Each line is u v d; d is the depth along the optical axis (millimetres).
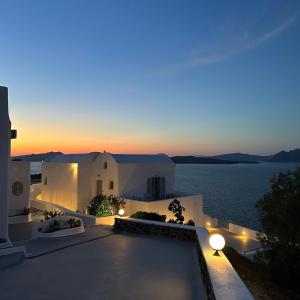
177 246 10820
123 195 25203
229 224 28984
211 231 27922
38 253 10484
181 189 100000
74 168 26359
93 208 22484
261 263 12852
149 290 6754
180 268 8281
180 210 23938
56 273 8109
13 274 8109
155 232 12773
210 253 7297
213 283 5305
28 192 20438
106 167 26156
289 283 11375
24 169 20297
